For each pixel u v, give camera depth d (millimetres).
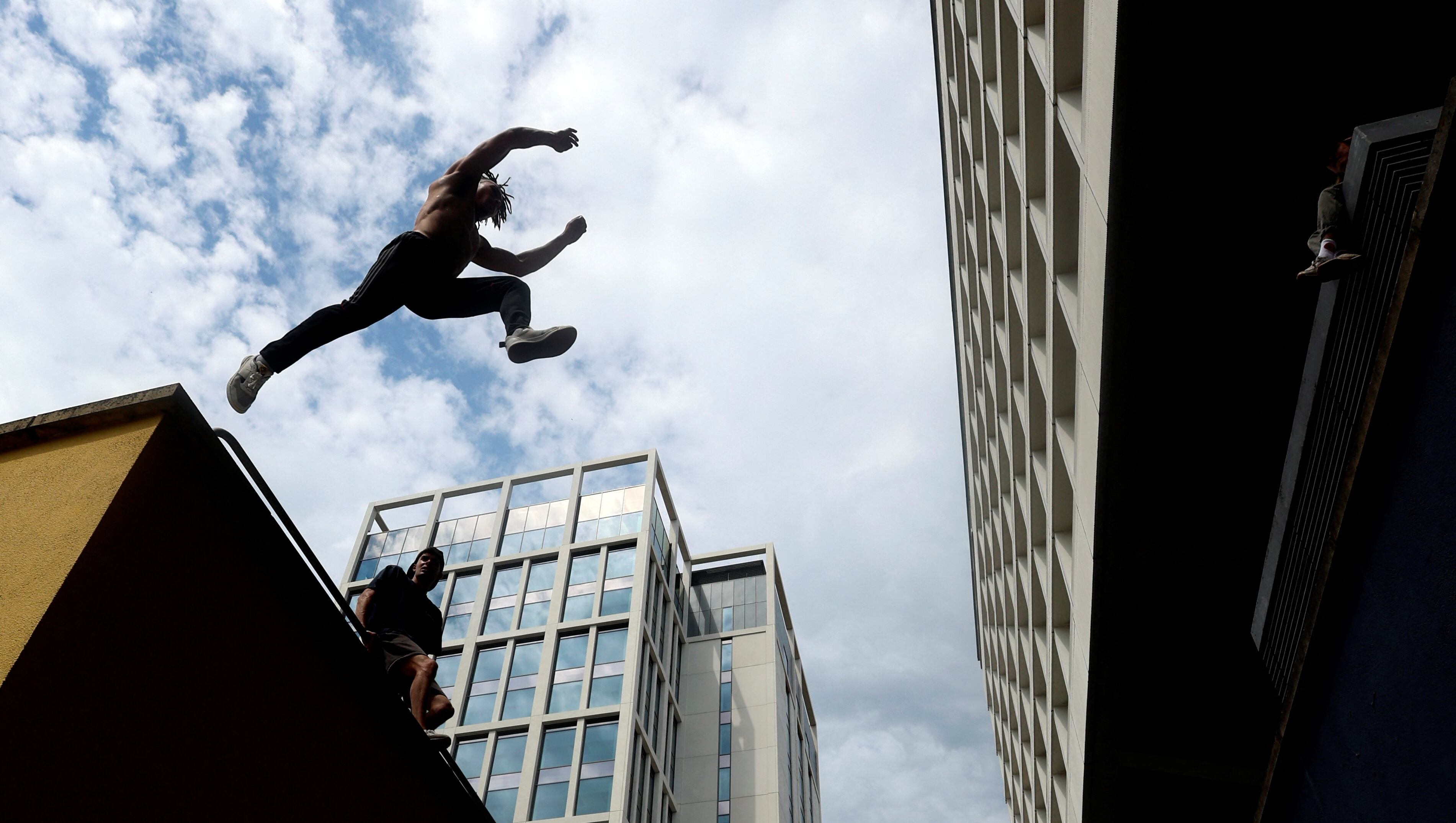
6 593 3865
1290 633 9312
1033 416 22234
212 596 4590
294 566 5176
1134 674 16703
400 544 60188
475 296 5566
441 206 5301
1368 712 7879
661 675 54781
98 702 3869
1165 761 17859
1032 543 25031
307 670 5223
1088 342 14617
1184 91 11211
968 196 29750
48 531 4102
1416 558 6961
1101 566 15555
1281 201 11961
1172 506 14766
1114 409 14039
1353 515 7668
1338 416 7777
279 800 4867
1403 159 6672
